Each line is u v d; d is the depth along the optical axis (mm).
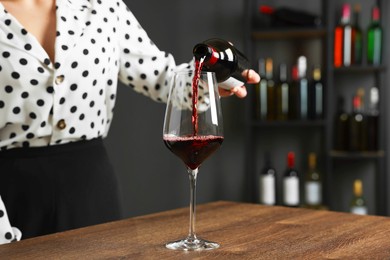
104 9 1662
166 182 3549
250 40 3939
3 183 1532
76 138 1629
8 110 1516
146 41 1753
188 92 1013
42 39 1574
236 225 1194
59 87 1539
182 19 3686
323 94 3812
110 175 1702
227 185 4105
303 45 4125
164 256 957
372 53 3742
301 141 4168
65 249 1008
